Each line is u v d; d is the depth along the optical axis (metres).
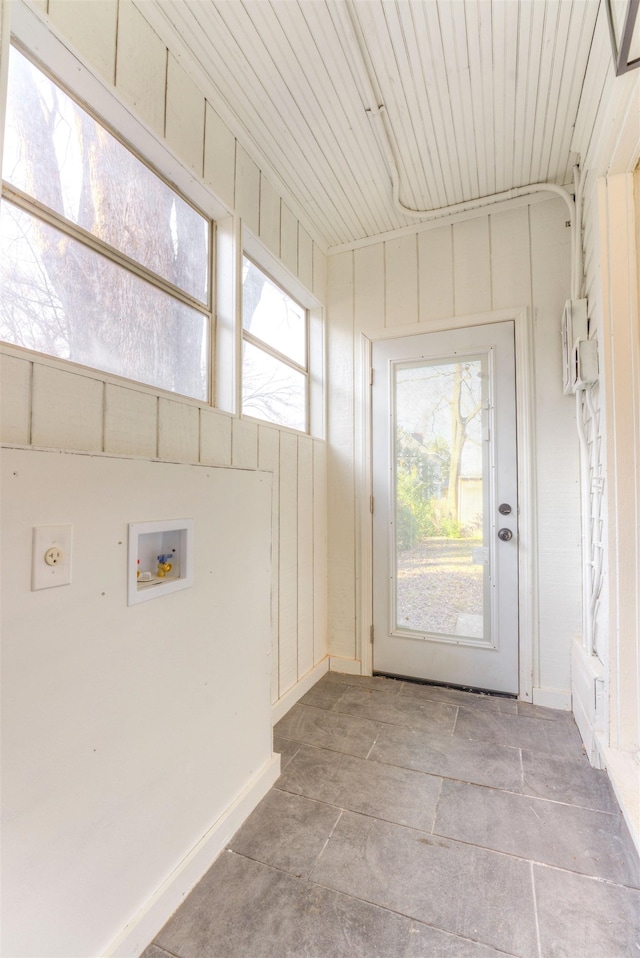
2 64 0.74
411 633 2.48
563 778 1.59
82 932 0.87
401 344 2.56
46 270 1.12
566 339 2.04
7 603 0.76
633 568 1.52
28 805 0.78
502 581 2.29
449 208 2.37
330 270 2.75
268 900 1.12
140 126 1.35
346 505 2.66
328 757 1.73
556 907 1.09
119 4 1.27
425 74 1.60
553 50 1.51
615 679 1.53
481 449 2.37
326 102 1.72
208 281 1.78
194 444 1.52
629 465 1.53
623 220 1.56
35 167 1.11
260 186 2.02
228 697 1.37
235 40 1.47
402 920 1.06
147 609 1.06
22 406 0.94
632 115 1.33
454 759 1.71
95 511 0.93
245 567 1.48
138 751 1.02
